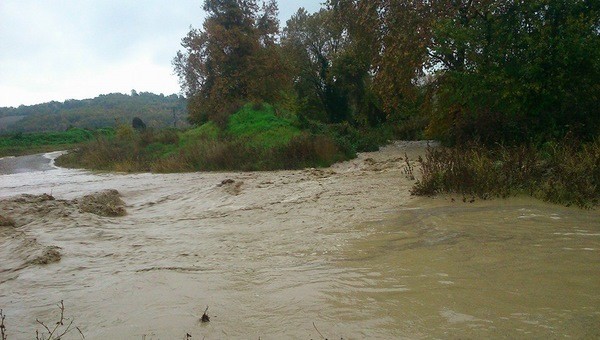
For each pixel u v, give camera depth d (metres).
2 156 44.78
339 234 5.77
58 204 8.65
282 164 17.70
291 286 3.93
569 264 4.04
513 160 7.92
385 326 3.05
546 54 12.15
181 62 33.47
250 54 29.88
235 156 19.06
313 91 41.12
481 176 7.53
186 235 6.42
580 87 11.65
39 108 168.12
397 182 9.58
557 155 8.26
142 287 4.16
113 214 8.45
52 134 63.31
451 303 3.36
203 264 4.83
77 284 4.40
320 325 3.12
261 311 3.43
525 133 11.55
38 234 6.66
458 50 15.05
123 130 33.72
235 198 9.50
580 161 7.72
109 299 3.91
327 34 38.97
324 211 7.36
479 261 4.29
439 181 7.81
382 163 15.09
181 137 25.44
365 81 37.25
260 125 23.23
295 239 5.69
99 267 4.96
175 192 11.17
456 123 14.34
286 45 39.56
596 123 11.00
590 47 11.35
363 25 20.61
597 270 3.85
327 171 13.96
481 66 14.03
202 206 9.09
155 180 14.88
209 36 29.09
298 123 23.45
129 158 23.41
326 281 3.99
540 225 5.52
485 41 13.77
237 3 30.02
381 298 3.54
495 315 3.11
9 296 4.17
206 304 3.63
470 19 16.03
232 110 26.14
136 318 3.44
